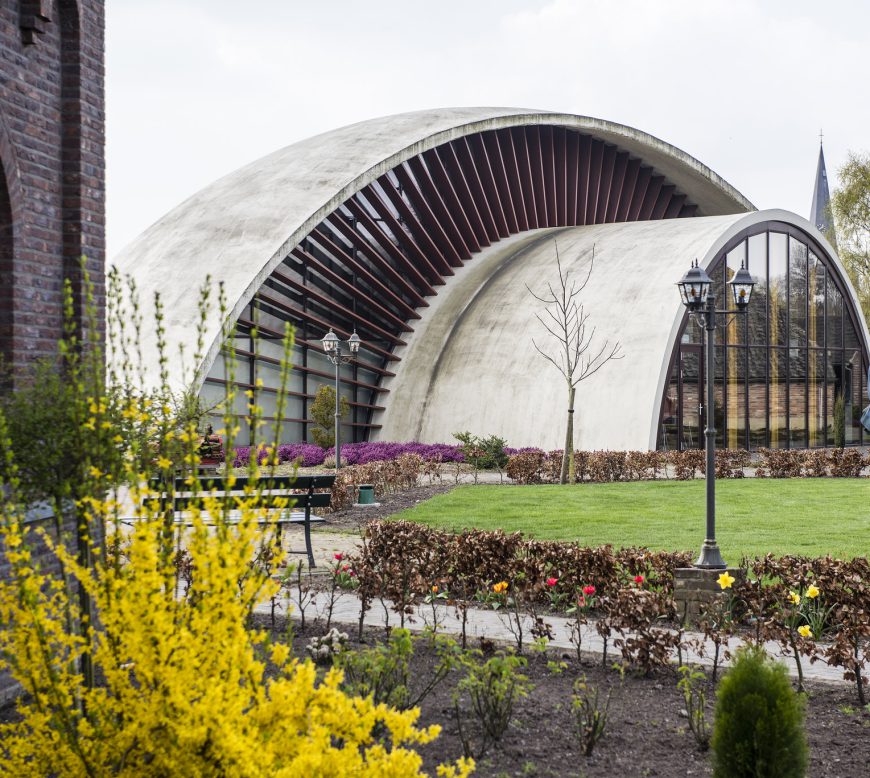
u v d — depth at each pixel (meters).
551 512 16.95
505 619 9.22
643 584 9.86
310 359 31.06
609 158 44.06
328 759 3.40
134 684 5.62
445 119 35.84
